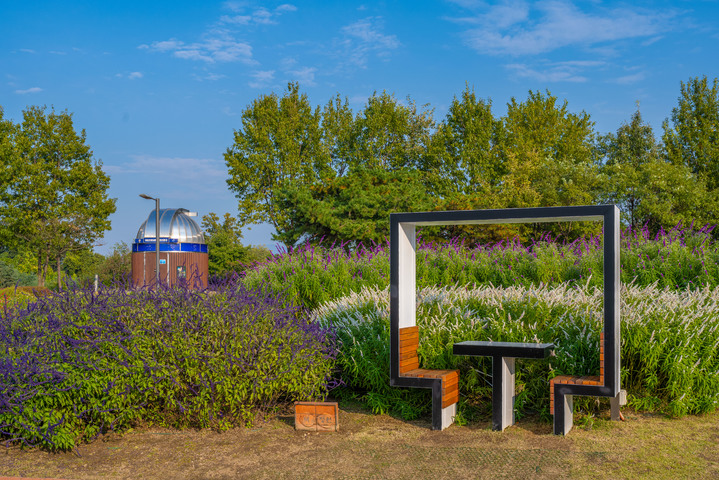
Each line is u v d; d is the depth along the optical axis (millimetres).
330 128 41500
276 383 6066
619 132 40094
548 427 5770
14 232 40562
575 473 4480
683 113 35375
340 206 31359
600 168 33594
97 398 5594
